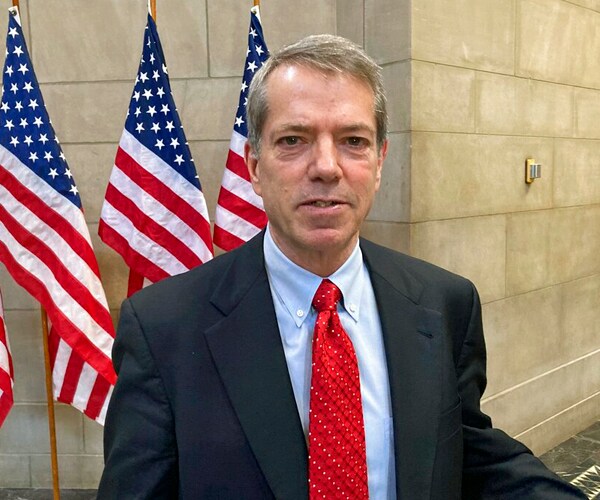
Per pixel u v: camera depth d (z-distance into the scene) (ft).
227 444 3.52
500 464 4.31
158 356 3.74
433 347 4.20
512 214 11.82
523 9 11.46
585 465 12.47
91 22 10.77
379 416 3.93
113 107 10.97
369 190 3.80
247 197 9.62
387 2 9.81
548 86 12.28
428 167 10.00
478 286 11.28
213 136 11.11
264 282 4.00
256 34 9.62
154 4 9.77
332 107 3.58
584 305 14.10
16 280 9.00
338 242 3.73
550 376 13.21
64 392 9.89
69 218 9.13
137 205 9.34
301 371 3.86
